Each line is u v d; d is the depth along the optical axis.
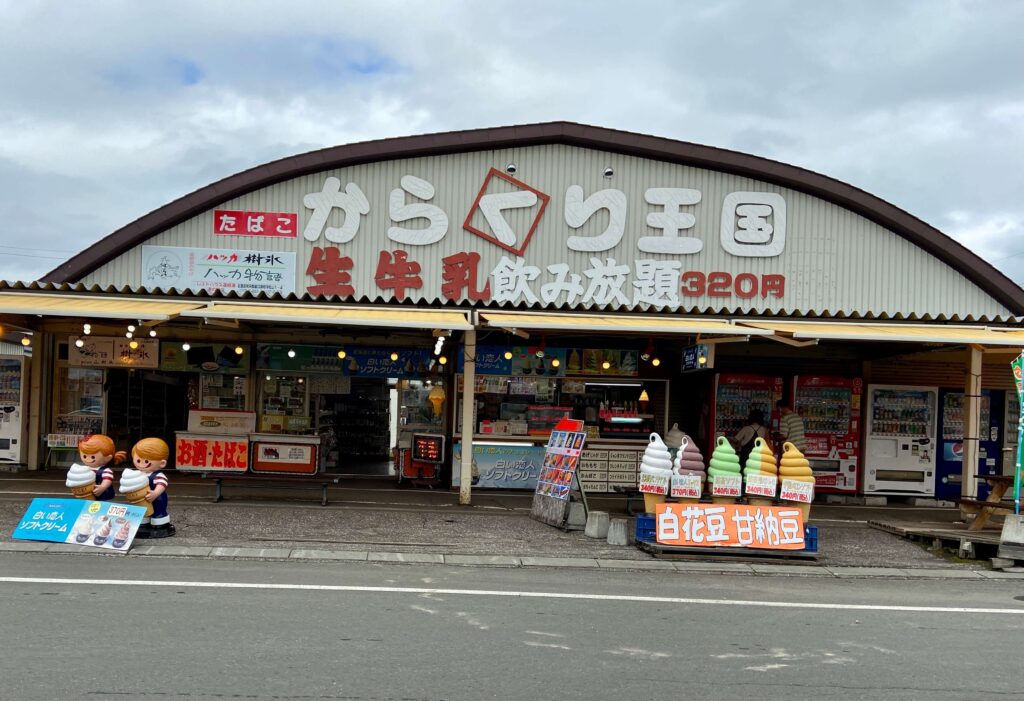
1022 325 14.84
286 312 12.73
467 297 15.73
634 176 16.11
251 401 16.84
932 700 5.78
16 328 15.12
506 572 9.77
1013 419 17.67
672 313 14.59
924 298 16.45
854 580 10.19
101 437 10.70
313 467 14.85
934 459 17.19
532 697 5.54
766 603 8.63
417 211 15.72
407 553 10.45
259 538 10.81
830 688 5.96
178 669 5.80
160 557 9.68
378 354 16.86
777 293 16.22
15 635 6.43
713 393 16.95
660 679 6.00
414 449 16.34
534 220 15.90
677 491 11.23
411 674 5.89
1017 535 11.05
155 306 12.90
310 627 6.95
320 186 15.66
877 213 16.30
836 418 17.14
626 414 17.06
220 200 15.55
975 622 8.10
